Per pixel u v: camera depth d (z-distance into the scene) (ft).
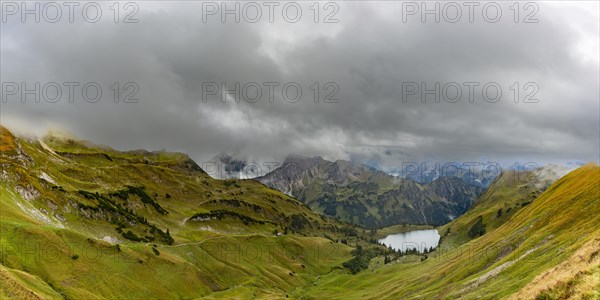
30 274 498.69
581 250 212.64
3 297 362.94
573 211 405.18
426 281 590.96
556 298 171.73
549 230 400.26
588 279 164.25
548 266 273.95
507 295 273.13
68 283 533.55
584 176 570.46
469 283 395.14
